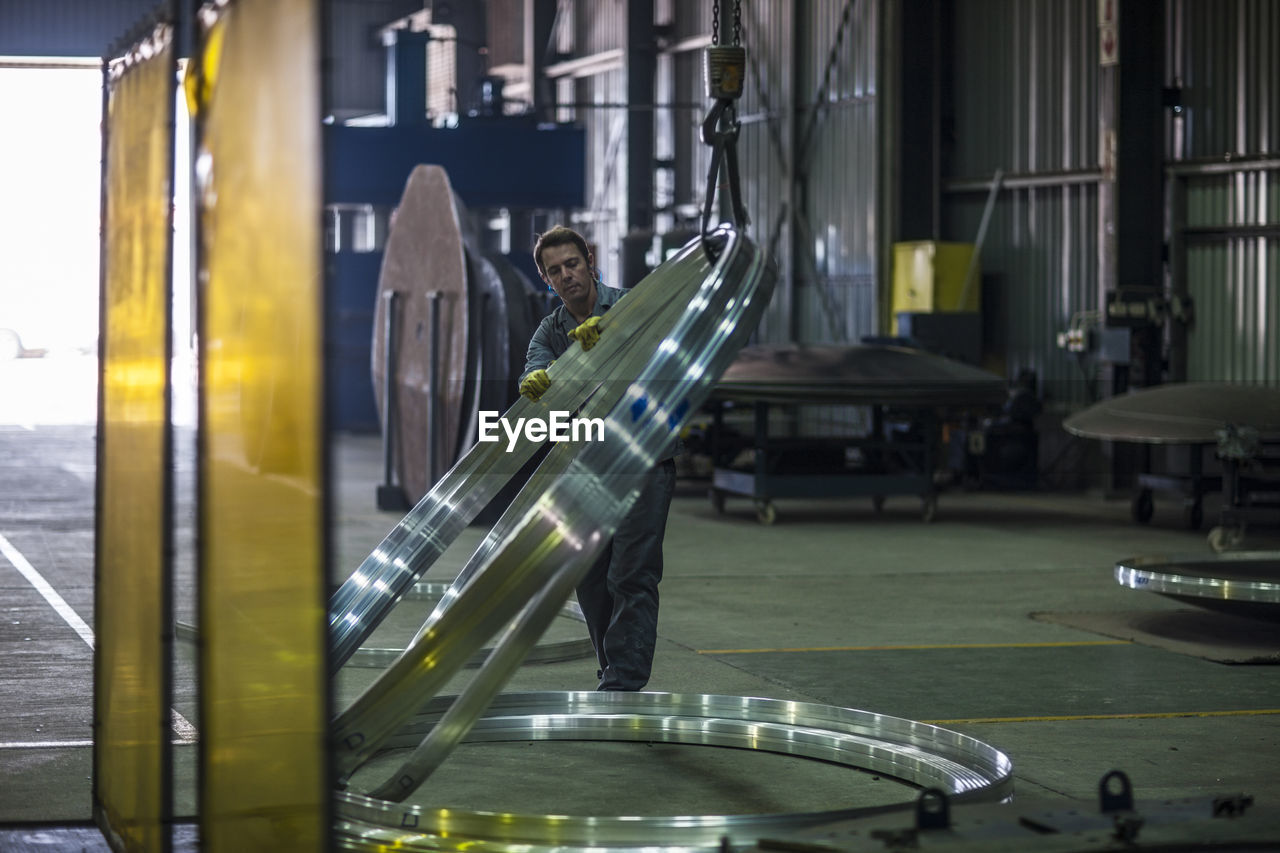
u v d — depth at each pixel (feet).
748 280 11.34
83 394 87.35
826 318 54.95
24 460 48.57
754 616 22.29
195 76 8.10
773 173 57.77
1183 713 15.38
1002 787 10.81
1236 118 42.91
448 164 64.44
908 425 43.09
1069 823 8.72
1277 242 42.11
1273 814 8.98
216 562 7.63
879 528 36.29
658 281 14.55
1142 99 44.42
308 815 6.54
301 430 6.52
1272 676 17.53
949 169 51.78
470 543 31.60
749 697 14.34
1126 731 14.51
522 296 34.12
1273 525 37.27
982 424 47.39
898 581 26.63
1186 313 43.86
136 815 9.11
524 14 79.87
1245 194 42.83
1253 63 42.42
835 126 54.19
